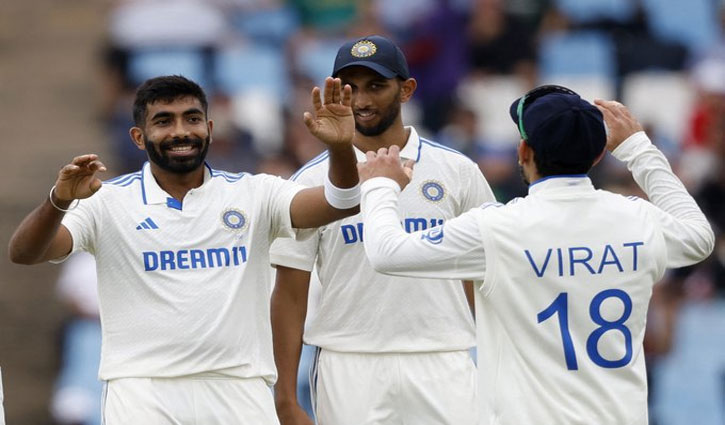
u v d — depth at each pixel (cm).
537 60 4597
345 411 1964
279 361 1978
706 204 4078
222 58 4728
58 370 3934
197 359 1727
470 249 1477
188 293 1731
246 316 1759
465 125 4281
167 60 4738
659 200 1574
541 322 1473
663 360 3731
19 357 4034
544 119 1486
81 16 5472
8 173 4644
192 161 1744
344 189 1705
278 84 4653
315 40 4756
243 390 1758
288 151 4203
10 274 4300
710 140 4334
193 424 1733
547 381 1467
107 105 4750
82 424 3762
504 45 4556
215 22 4797
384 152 1568
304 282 1975
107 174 4509
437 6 4575
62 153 4697
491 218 1488
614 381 1480
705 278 3831
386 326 1941
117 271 1742
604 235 1491
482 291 1491
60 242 1692
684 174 4188
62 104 4975
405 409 1958
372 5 4728
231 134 4219
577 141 1483
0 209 4491
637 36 4694
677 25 4797
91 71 5175
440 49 4531
